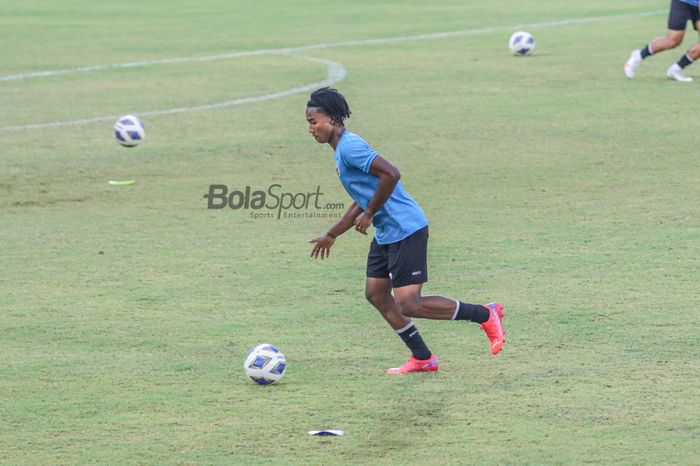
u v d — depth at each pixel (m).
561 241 40.25
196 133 60.84
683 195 46.28
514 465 22.83
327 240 27.67
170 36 101.44
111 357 29.78
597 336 30.72
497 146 56.09
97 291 35.66
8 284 36.50
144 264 38.59
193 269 37.94
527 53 85.56
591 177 49.78
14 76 80.25
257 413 25.88
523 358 29.25
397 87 73.00
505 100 67.88
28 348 30.56
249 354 27.69
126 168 53.44
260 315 33.16
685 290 34.53
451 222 43.16
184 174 52.06
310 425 25.14
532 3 123.69
